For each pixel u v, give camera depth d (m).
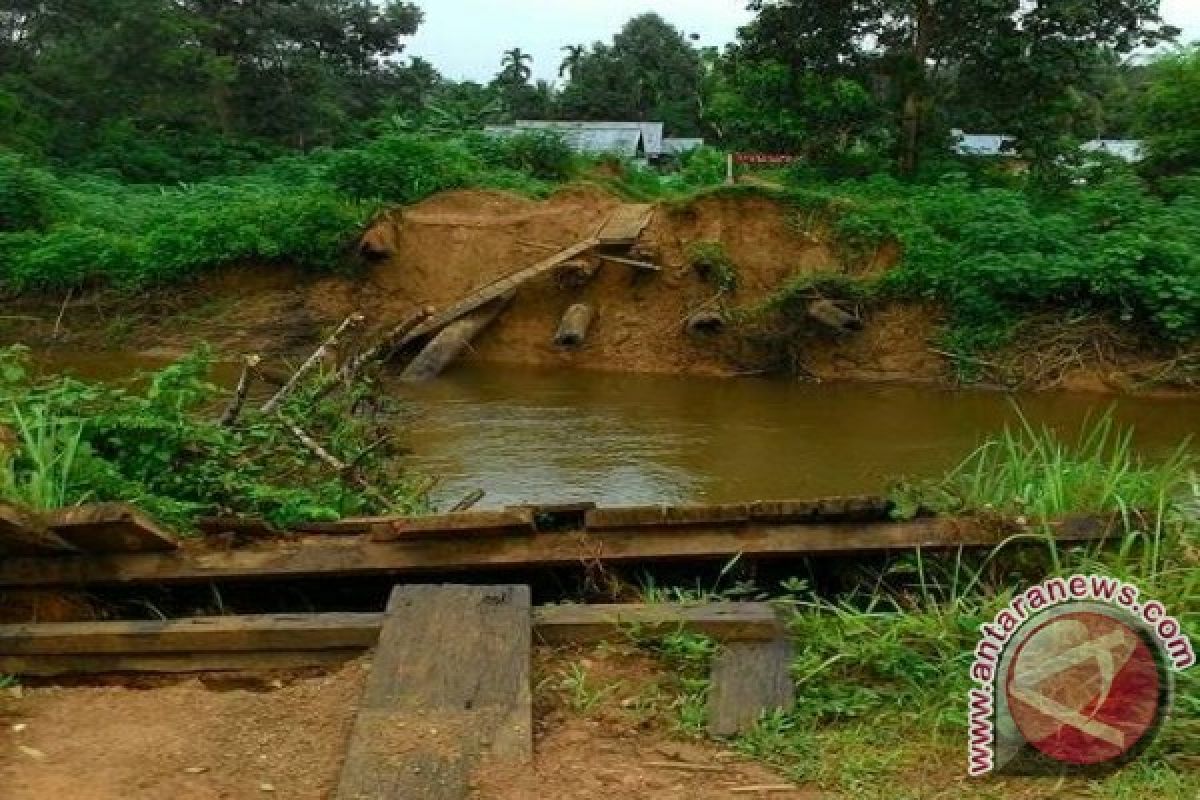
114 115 31.06
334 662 4.43
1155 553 4.67
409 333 14.02
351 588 5.36
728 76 22.16
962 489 5.57
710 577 5.28
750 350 14.00
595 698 4.11
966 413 11.65
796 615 4.62
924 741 3.87
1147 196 15.53
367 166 17.42
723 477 9.14
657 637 4.48
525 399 12.32
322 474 6.69
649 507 5.12
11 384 6.44
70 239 16.39
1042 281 13.28
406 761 3.62
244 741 3.84
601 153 23.39
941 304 13.80
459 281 15.74
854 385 13.26
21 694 4.20
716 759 3.77
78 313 15.87
